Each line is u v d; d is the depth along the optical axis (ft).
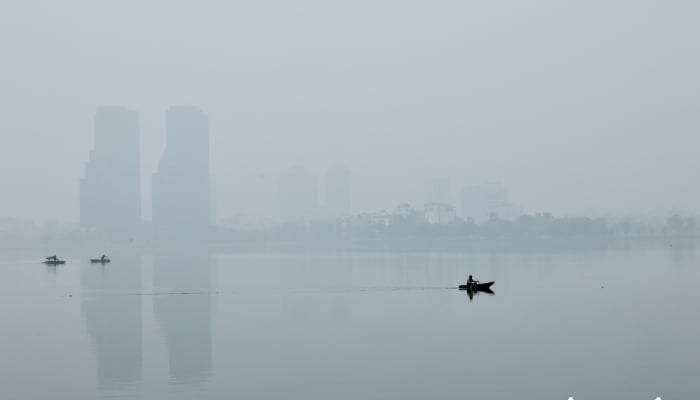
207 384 188.14
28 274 625.00
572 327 269.64
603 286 425.28
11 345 247.50
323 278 533.55
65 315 324.80
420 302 357.41
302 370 202.69
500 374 194.80
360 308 336.29
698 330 259.19
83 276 595.06
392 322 289.33
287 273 599.98
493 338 249.14
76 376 198.90
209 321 300.40
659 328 264.52
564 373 195.00
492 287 428.97
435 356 219.82
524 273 539.29
